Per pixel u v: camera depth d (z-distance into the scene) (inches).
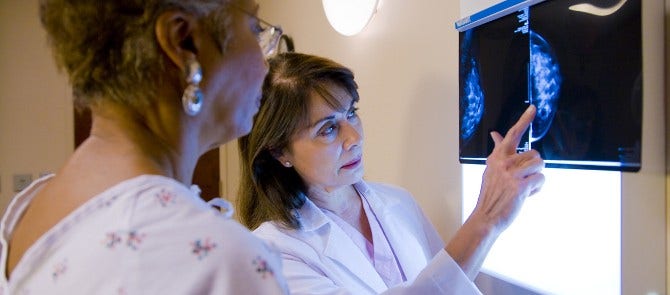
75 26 17.3
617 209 27.5
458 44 41.2
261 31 22.6
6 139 93.3
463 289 30.4
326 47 69.4
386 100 55.1
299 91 36.9
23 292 16.2
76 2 17.2
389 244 42.9
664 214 26.4
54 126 95.8
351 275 38.8
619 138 26.2
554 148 30.4
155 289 15.1
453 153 43.5
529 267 34.2
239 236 16.8
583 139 28.2
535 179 30.9
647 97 25.2
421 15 47.8
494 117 35.3
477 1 37.5
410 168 50.9
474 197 39.0
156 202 16.3
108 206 16.3
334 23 62.4
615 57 26.2
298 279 35.2
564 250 31.2
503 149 31.5
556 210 31.8
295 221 40.1
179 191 17.2
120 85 17.3
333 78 37.9
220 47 19.2
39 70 94.8
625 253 27.0
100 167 17.5
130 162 17.4
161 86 18.0
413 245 43.2
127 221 15.8
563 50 29.3
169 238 15.6
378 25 56.3
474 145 37.8
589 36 27.6
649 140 25.6
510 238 36.1
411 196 48.4
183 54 18.0
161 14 17.2
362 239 43.3
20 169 94.3
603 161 27.1
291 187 42.2
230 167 108.7
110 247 15.4
